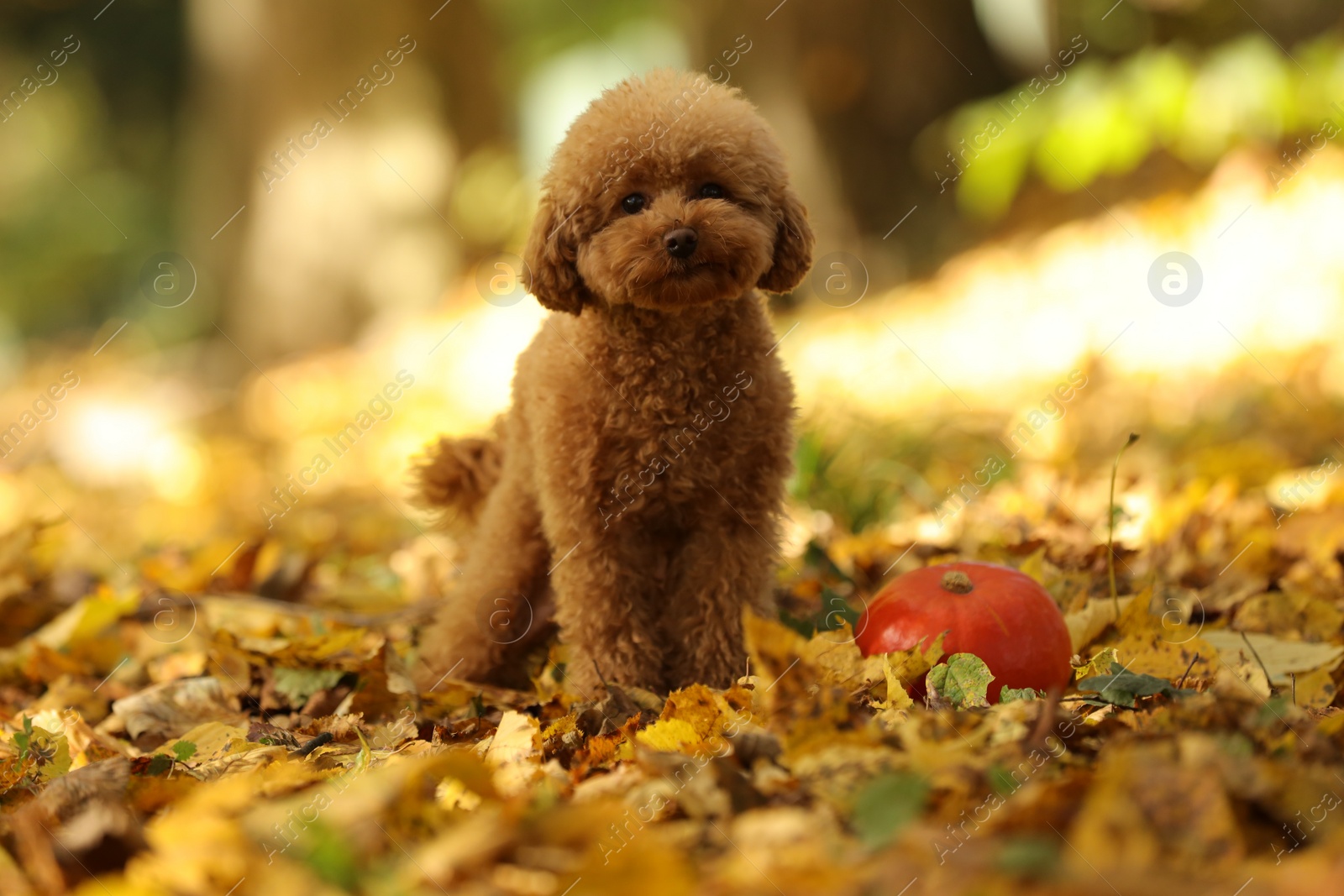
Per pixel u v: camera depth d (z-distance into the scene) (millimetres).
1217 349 2643
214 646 1548
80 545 2176
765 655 1289
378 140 4184
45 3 6711
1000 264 3553
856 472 1999
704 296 1468
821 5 3787
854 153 3830
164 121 7090
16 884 1215
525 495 1588
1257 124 3029
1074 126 3016
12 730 1477
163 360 5012
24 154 7059
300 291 4184
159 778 1297
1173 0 3838
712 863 1188
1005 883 1134
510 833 1181
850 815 1196
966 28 3973
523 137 6125
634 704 1448
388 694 1490
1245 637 1446
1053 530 1822
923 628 1399
